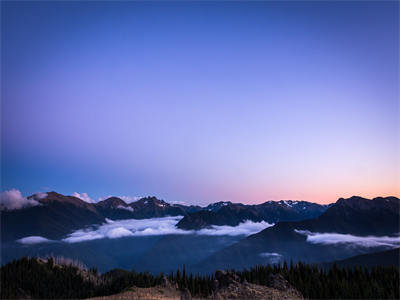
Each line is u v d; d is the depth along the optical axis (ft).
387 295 645.10
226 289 599.16
